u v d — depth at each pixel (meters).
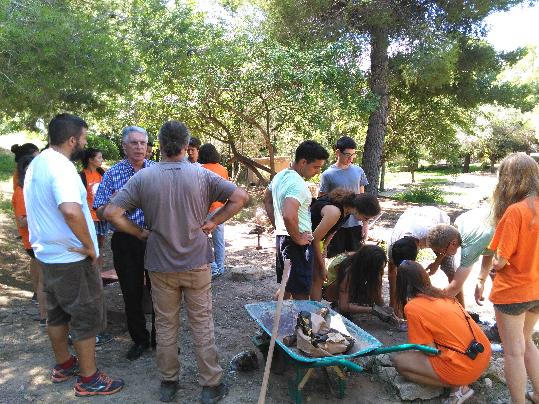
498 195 3.62
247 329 5.05
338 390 3.93
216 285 6.47
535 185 3.47
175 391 3.74
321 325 3.85
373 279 4.94
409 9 12.52
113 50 6.19
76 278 3.48
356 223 5.68
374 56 12.73
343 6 12.48
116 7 8.71
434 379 3.72
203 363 3.63
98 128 13.26
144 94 10.91
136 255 4.15
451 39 12.27
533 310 3.58
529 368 3.70
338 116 12.55
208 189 3.61
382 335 4.88
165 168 3.50
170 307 3.63
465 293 6.41
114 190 4.25
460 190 22.62
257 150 15.84
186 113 11.78
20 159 4.76
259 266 7.52
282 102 11.63
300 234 4.13
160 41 9.38
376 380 4.12
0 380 3.90
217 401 3.68
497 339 4.89
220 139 13.45
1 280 6.45
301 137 13.51
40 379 3.93
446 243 4.32
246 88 11.23
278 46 11.13
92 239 3.66
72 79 5.64
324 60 11.24
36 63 5.39
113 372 4.08
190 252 3.50
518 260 3.42
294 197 4.02
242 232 10.16
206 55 10.34
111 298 5.65
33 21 5.52
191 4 10.76
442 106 15.91
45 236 3.42
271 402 3.73
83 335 3.60
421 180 28.48
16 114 6.96
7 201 11.13
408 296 3.96
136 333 4.30
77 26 5.89
